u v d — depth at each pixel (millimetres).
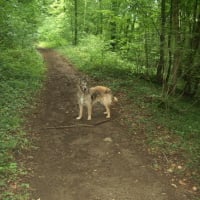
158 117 9570
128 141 7922
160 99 11008
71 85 13648
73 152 7293
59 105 10750
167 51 11016
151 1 13438
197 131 8836
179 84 14383
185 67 11961
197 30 12734
